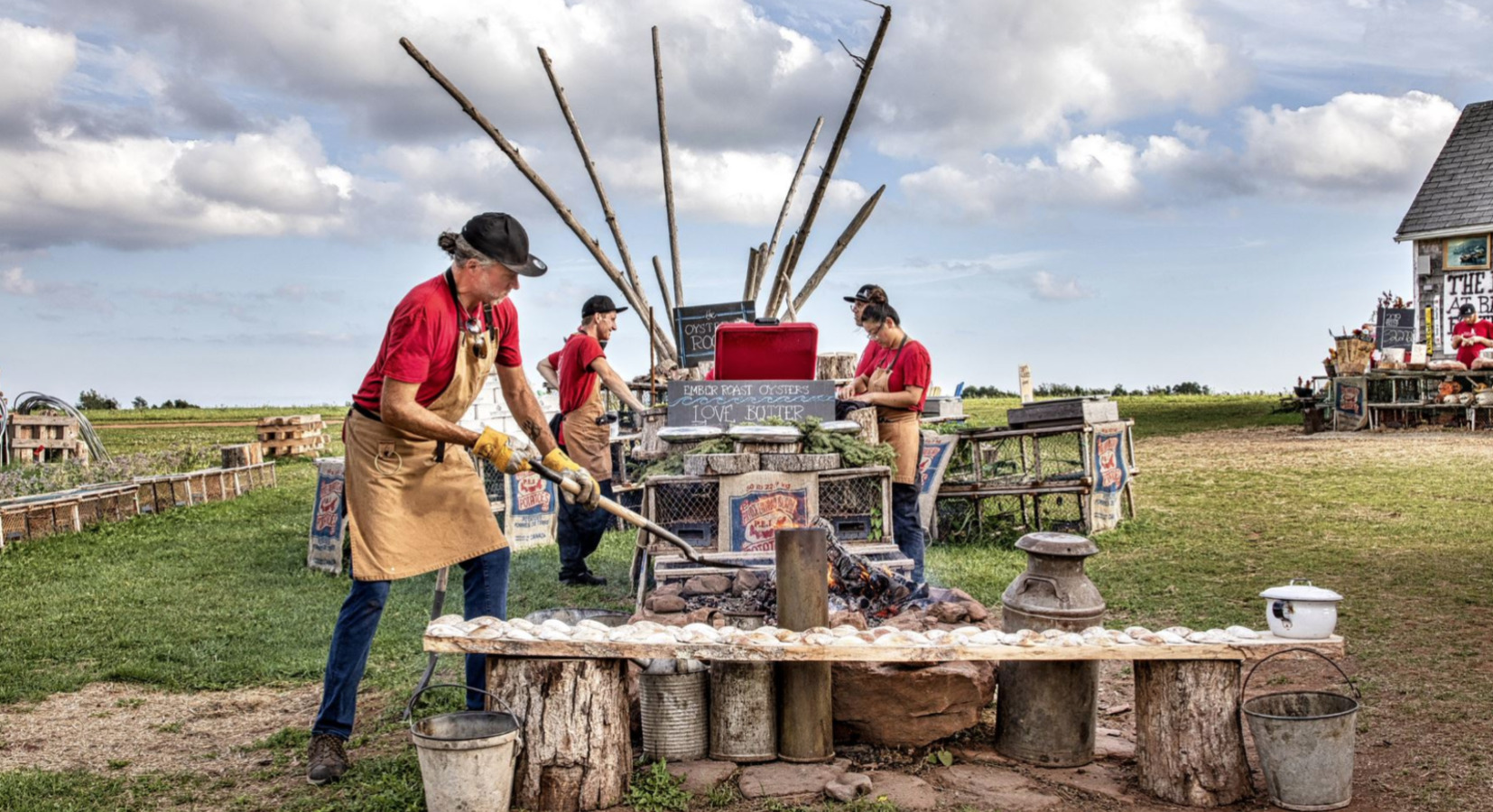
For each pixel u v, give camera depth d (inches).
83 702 229.9
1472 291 987.3
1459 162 1028.5
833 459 284.5
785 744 180.9
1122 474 434.0
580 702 164.7
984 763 183.6
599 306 355.3
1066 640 168.9
